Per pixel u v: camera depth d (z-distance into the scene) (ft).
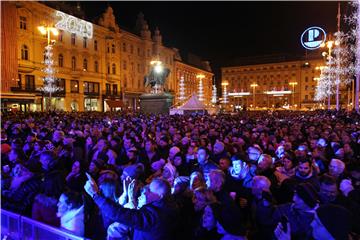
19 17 135.33
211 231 12.12
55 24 153.69
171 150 24.95
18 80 134.10
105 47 190.90
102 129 42.65
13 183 16.28
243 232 11.41
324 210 10.44
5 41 126.62
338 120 66.80
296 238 12.41
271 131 44.60
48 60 144.56
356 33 99.50
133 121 62.44
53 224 13.76
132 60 216.33
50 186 14.65
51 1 156.25
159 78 139.03
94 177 19.44
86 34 172.45
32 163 20.68
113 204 11.71
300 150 24.27
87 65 177.06
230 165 20.97
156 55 238.27
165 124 52.80
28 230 12.25
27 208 15.61
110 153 24.76
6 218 13.16
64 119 66.28
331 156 27.09
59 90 155.84
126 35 207.92
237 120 73.87
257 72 415.44
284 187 17.03
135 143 30.73
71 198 13.07
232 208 11.84
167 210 11.82
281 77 398.42
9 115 75.77
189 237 13.80
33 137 32.48
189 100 135.23
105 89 190.70
